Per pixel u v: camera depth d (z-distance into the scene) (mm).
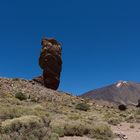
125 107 58781
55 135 14836
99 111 49156
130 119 34719
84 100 62719
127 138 19578
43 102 48562
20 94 46969
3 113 20188
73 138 17375
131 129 26062
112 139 18484
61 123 18969
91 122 23656
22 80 64062
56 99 56094
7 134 13734
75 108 48406
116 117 37094
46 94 57344
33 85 61438
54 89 65938
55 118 24359
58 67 66750
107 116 37031
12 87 55469
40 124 14922
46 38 68000
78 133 18344
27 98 49250
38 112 23312
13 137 13336
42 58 66562
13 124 14352
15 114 20609
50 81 65625
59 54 67812
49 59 66000
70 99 59375
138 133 22688
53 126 18094
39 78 67438
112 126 27375
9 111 20734
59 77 67438
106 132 19172
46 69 65625
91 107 54375
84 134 18656
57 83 66625
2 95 44594
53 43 67812
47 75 65750
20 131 13969
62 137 17453
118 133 20844
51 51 66750
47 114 24219
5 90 51375
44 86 65375
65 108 44094
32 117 15156
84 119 27938
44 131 14469
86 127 18891
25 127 14328
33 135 13797
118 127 26938
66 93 66375
